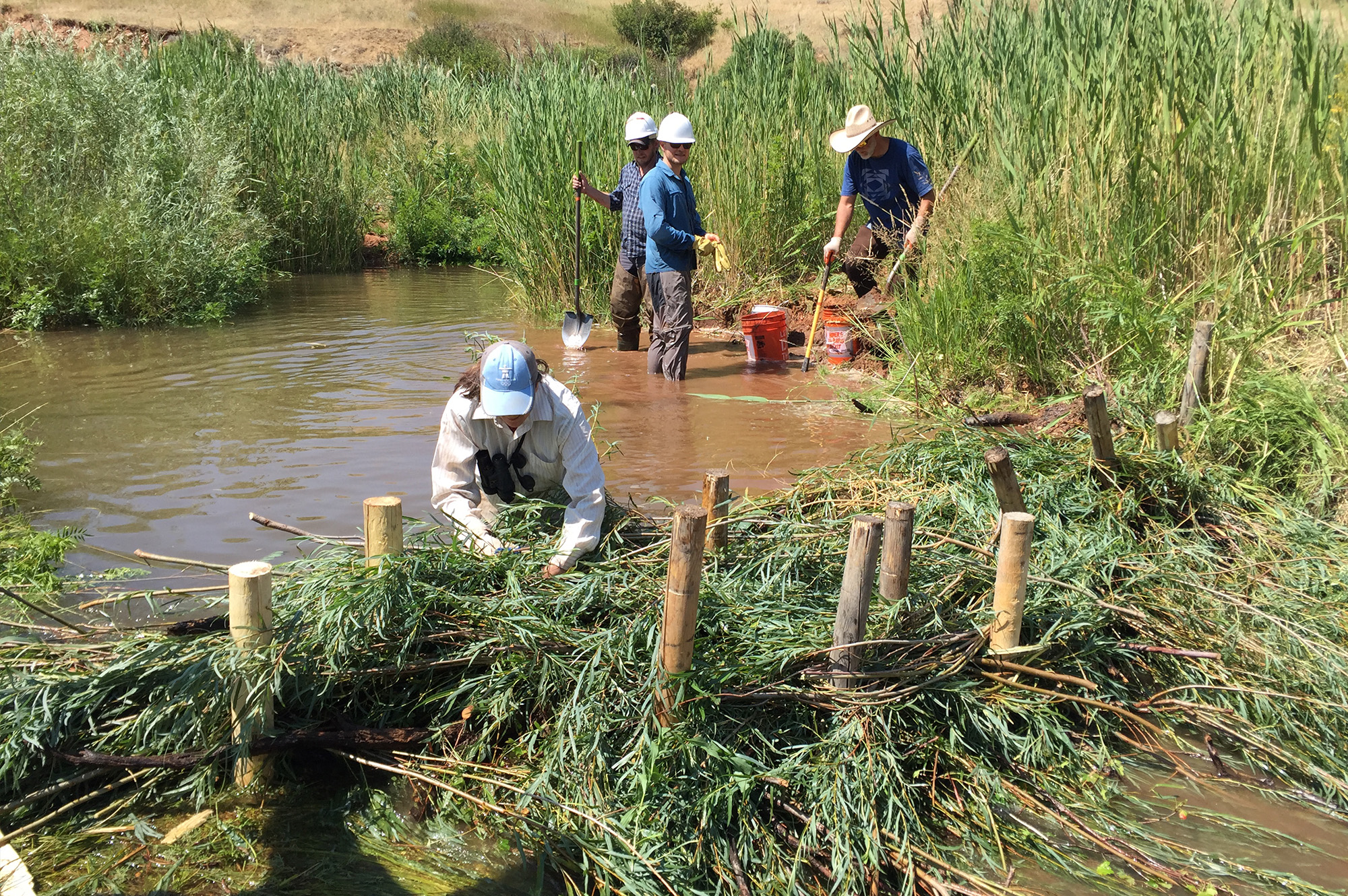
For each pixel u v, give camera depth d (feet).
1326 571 14.39
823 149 35.01
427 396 24.72
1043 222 22.91
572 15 129.59
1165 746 11.94
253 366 27.76
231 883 9.48
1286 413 17.83
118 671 10.98
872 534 10.62
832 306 30.83
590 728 10.62
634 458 20.33
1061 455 16.85
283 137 47.11
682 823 10.12
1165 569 14.30
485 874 9.73
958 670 11.71
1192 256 21.71
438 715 11.30
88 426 22.04
